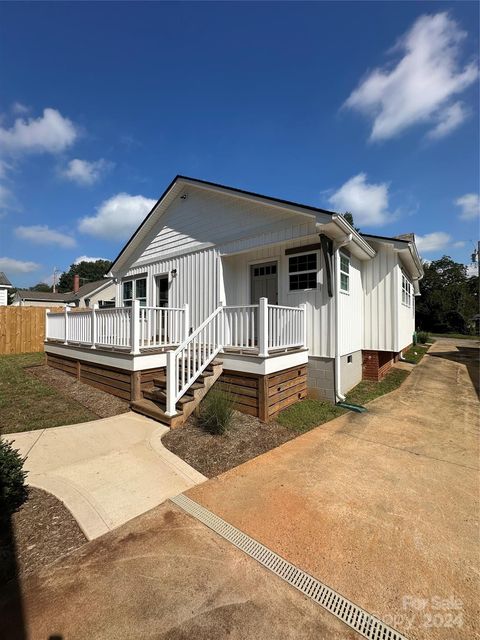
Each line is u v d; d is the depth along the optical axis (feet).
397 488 10.94
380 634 5.56
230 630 5.60
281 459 13.21
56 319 30.32
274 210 23.03
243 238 24.97
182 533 8.39
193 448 14.02
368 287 28.99
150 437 15.02
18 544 7.91
